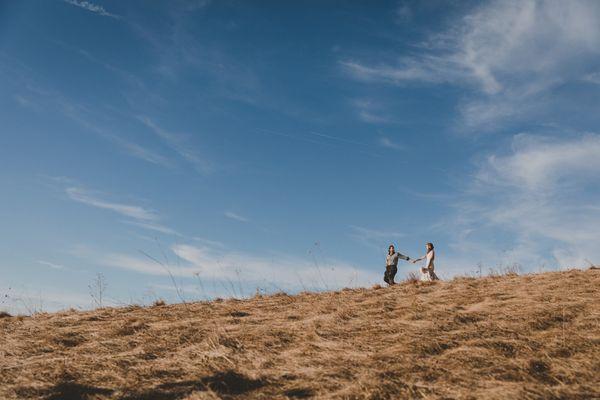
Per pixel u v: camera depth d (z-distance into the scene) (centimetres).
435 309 924
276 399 543
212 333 852
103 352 782
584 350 624
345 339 766
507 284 1221
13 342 866
